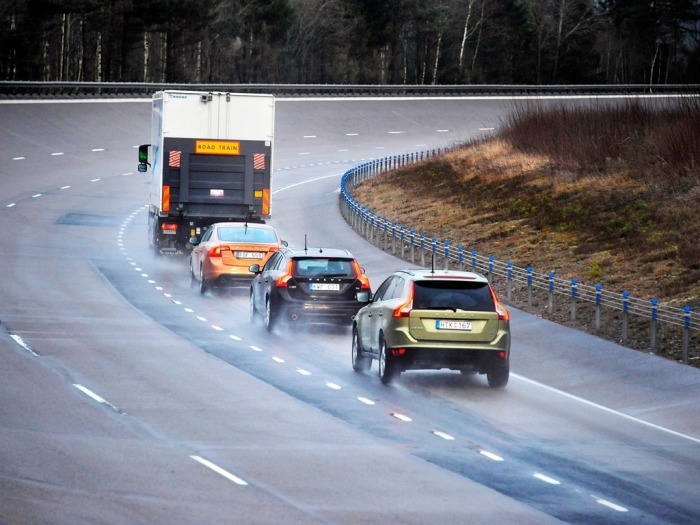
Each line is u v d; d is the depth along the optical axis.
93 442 28.23
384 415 33.12
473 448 28.86
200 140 73.62
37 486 23.66
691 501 24.14
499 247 81.44
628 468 27.27
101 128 166.25
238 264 62.41
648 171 94.38
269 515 21.88
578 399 37.66
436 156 138.25
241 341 48.38
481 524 21.59
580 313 57.84
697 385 40.44
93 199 120.69
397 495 23.75
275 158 164.62
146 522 21.17
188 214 74.00
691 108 105.75
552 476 26.03
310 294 49.38
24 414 31.48
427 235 92.94
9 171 135.25
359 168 140.75
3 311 54.25
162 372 39.78
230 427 30.75
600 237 77.56
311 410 33.62
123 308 57.59
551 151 114.56
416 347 37.31
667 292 58.31
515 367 44.22
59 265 75.50
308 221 109.62
